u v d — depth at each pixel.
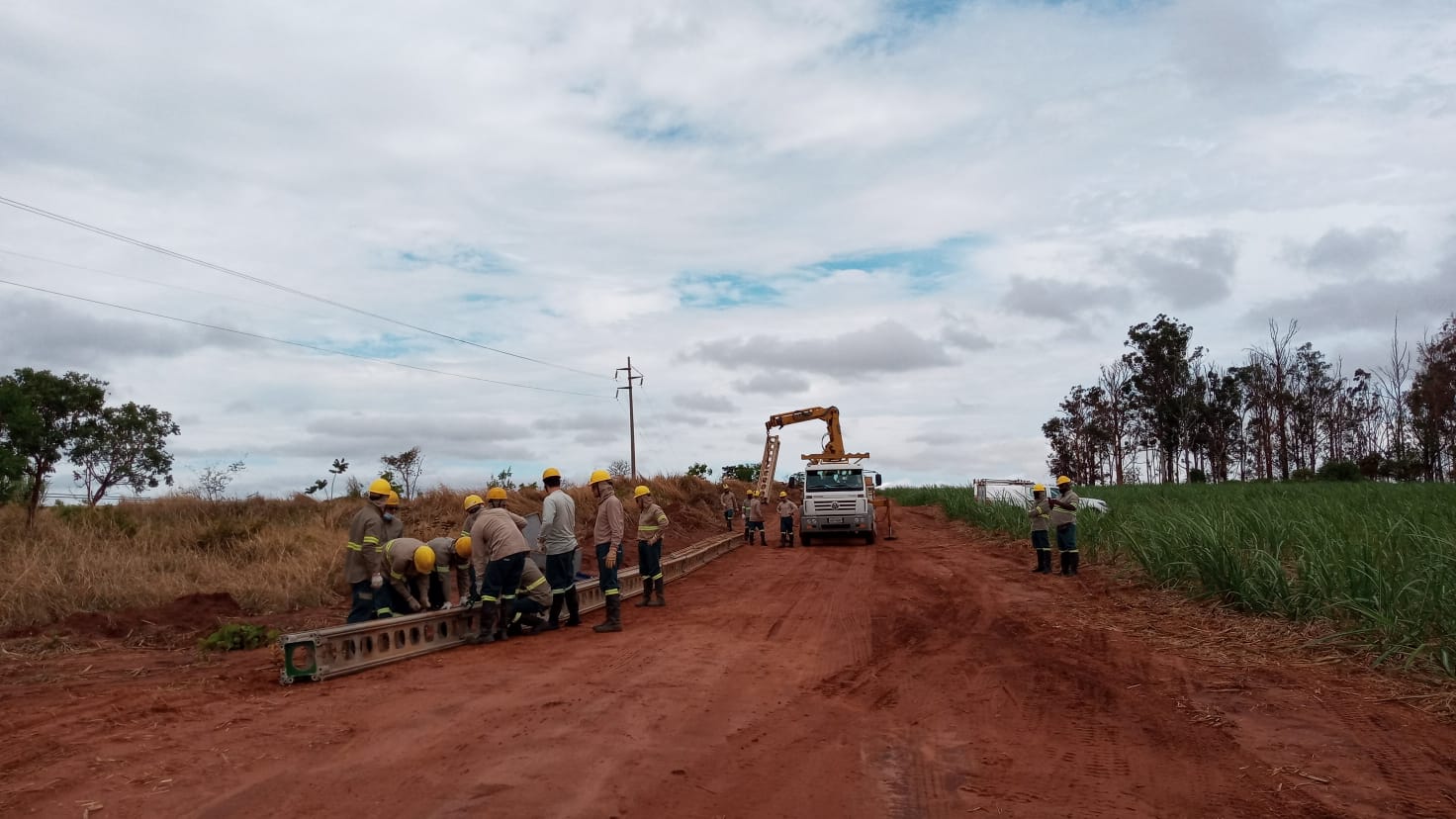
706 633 10.68
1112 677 8.09
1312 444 57.22
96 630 10.20
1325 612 9.52
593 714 6.72
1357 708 6.82
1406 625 8.16
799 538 29.47
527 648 9.74
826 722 6.74
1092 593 13.26
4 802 4.84
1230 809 4.98
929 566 18.62
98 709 6.89
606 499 11.27
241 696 7.39
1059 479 15.82
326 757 5.67
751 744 6.11
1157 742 6.20
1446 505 16.67
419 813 4.71
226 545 15.69
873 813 4.90
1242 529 13.20
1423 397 44.50
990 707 7.19
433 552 10.36
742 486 52.12
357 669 8.36
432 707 6.94
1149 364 61.94
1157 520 14.96
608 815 4.73
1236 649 8.94
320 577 13.20
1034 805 5.04
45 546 13.12
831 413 35.06
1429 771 5.52
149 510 19.00
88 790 5.03
